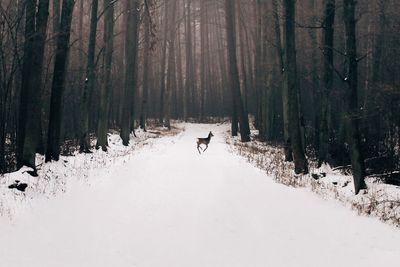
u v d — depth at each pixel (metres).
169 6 47.00
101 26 37.22
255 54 39.16
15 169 14.30
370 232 8.91
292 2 17.58
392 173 15.30
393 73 20.88
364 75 26.84
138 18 29.59
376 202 11.21
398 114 17.19
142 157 20.73
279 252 7.61
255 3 35.72
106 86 23.28
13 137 17.19
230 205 10.82
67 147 21.00
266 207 10.82
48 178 12.91
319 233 8.77
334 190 13.52
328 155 17.72
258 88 39.69
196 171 16.34
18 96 19.59
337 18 25.84
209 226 9.04
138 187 13.05
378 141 18.34
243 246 7.90
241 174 15.79
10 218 8.95
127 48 28.34
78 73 30.06
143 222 9.26
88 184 13.27
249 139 32.47
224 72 57.72
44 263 6.90
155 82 61.16
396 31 21.78
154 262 7.05
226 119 55.31
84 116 21.19
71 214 9.78
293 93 17.30
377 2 23.61
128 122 27.95
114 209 10.33
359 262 7.16
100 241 8.02
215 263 7.06
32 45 13.40
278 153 24.83
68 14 16.17
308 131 26.86
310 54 25.33
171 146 27.48
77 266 6.81
